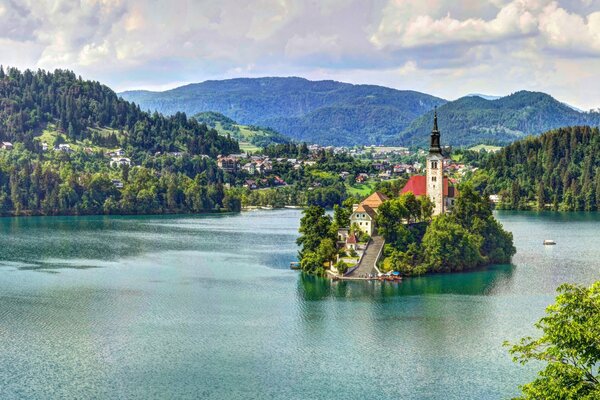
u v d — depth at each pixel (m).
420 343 188.75
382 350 183.38
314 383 161.00
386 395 154.12
